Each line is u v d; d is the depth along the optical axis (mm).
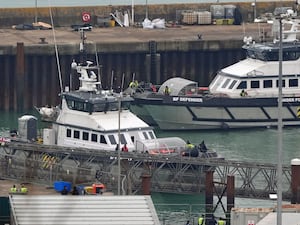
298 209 197000
